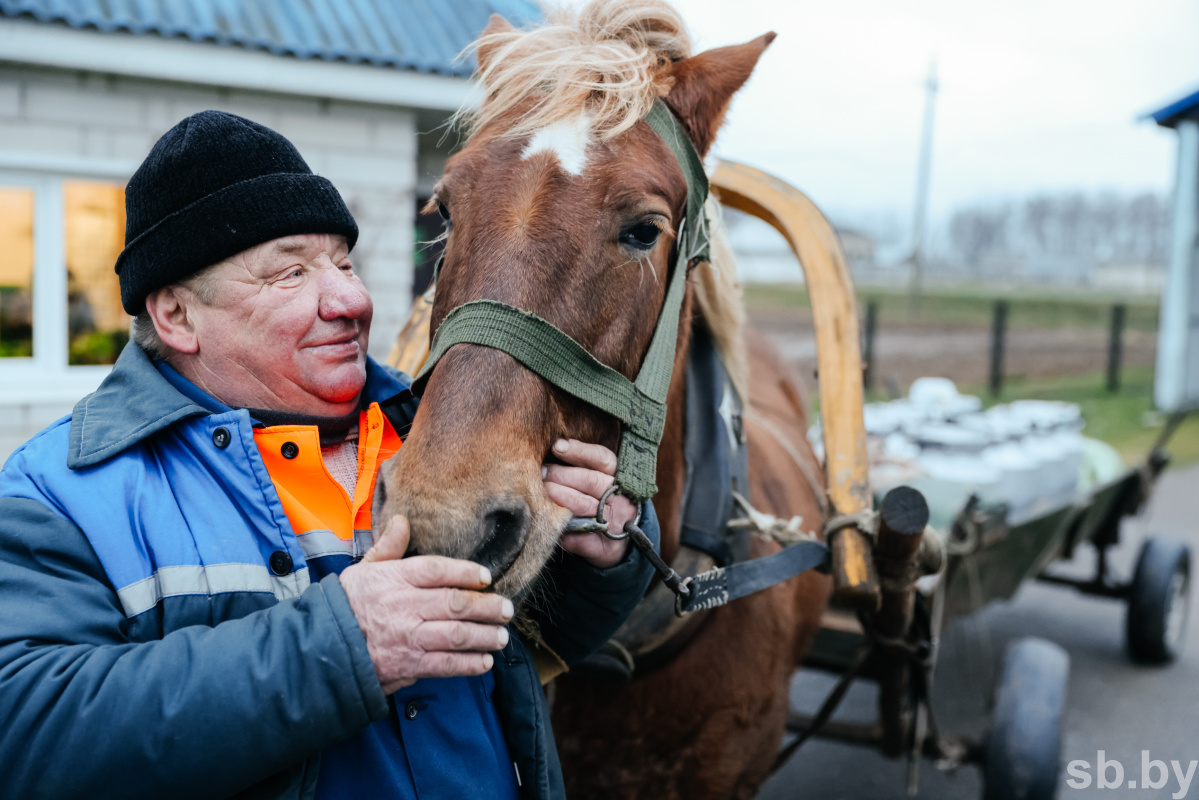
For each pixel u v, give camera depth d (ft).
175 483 3.07
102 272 13.78
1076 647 13.60
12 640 2.66
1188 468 25.50
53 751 2.54
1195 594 16.10
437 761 3.18
